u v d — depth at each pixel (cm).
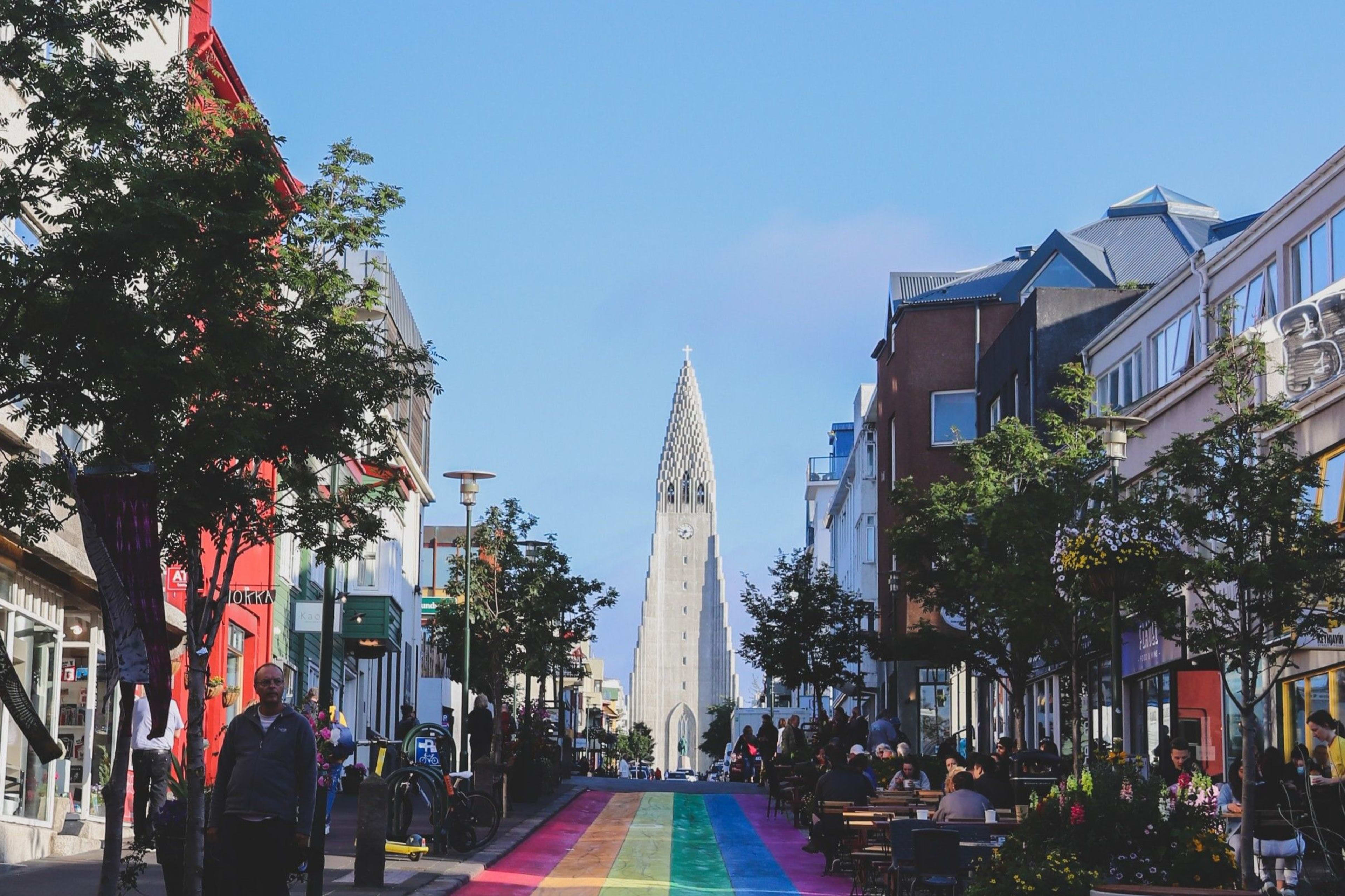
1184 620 1950
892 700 6041
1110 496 2156
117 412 1091
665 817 3338
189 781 1377
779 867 2447
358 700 4909
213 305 1136
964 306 5762
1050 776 2717
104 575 1091
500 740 3275
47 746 1207
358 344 1541
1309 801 1675
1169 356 3750
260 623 3422
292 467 1482
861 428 8525
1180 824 1658
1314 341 2631
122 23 1153
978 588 3109
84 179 1080
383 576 4722
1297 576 1770
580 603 4359
